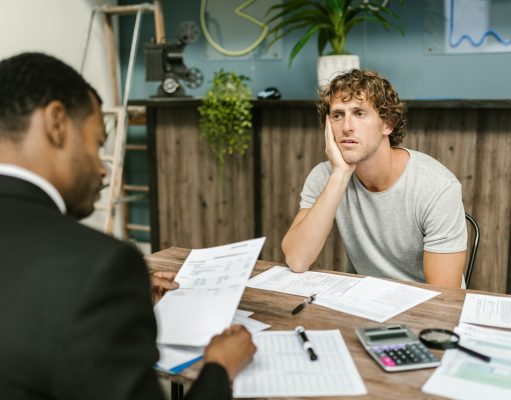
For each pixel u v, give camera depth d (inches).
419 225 63.8
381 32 115.4
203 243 122.7
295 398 33.3
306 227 59.2
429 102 94.8
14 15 118.0
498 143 94.0
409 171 64.2
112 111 126.6
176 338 38.6
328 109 67.6
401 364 36.4
